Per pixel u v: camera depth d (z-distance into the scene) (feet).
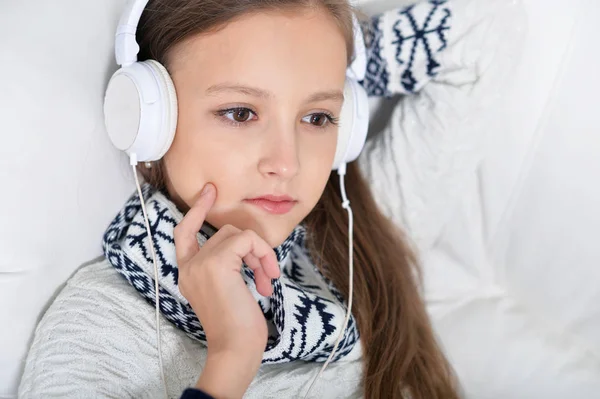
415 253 3.35
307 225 3.14
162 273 2.44
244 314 2.06
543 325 3.27
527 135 3.20
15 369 2.55
